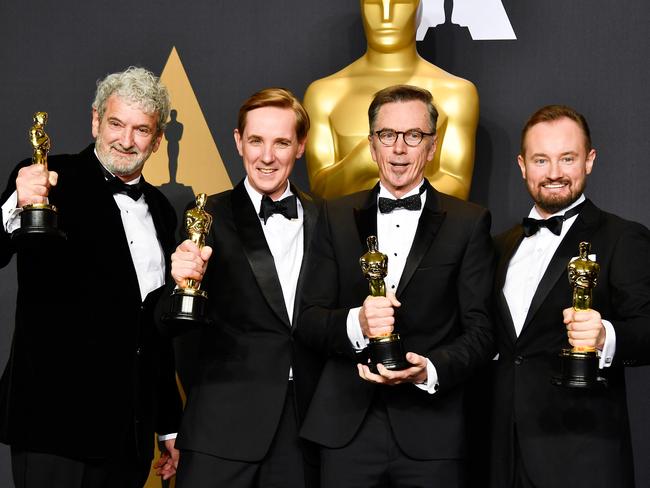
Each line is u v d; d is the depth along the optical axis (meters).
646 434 3.66
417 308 2.65
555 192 2.81
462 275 2.69
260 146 2.85
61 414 2.73
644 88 3.78
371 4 3.59
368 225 2.75
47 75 3.95
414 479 2.59
